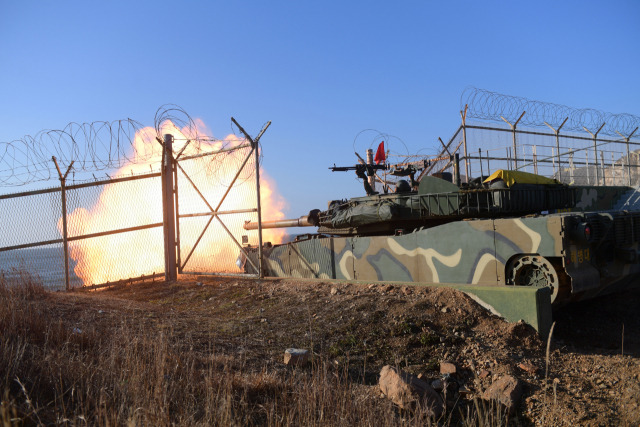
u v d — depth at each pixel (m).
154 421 4.03
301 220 13.05
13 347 5.37
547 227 8.19
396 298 8.84
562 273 8.41
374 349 7.10
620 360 6.51
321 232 12.84
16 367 4.79
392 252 10.36
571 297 8.76
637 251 9.10
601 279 8.91
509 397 5.62
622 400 5.42
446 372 6.41
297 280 11.66
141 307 9.34
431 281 9.74
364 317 8.10
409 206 10.57
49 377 4.77
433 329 7.60
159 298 11.53
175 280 13.26
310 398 4.69
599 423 5.00
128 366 5.11
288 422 4.33
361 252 10.93
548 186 10.73
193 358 5.86
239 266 13.54
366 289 9.86
